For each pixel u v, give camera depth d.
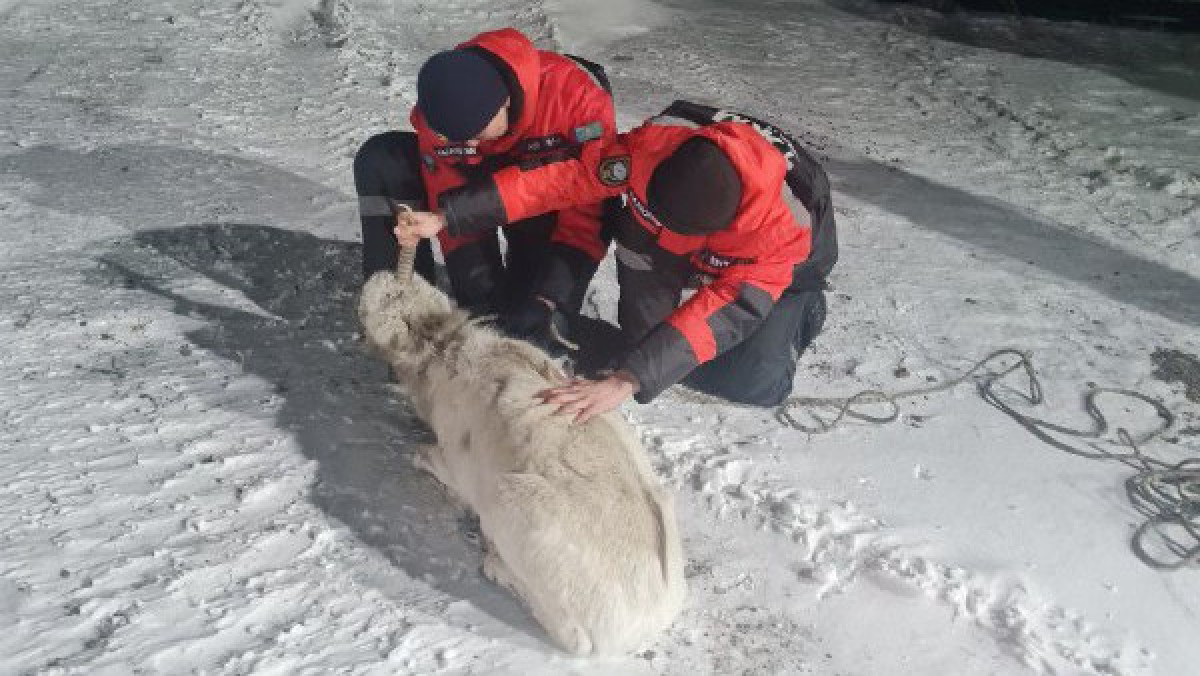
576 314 4.30
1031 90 8.23
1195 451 4.16
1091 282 5.44
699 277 3.64
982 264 5.52
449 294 4.66
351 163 5.94
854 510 3.65
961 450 4.04
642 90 7.60
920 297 5.12
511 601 3.14
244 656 2.78
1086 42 9.68
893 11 10.27
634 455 3.14
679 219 3.22
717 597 3.27
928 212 6.08
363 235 4.32
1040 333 4.90
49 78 6.72
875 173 6.57
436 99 3.60
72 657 2.71
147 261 4.72
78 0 8.11
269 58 7.46
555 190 3.67
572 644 2.89
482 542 3.35
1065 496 3.85
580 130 3.75
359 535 3.30
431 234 3.65
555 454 3.01
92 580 2.96
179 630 2.84
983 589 3.38
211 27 7.86
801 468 3.84
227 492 3.39
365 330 3.71
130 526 3.19
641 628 2.88
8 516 3.16
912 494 3.78
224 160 5.82
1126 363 4.71
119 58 7.15
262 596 3.00
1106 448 4.13
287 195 5.49
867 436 4.07
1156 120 7.78
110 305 4.34
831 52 8.88
